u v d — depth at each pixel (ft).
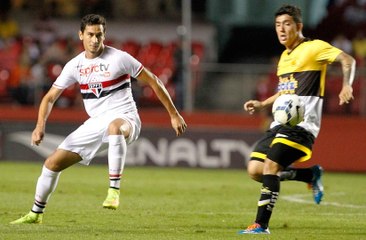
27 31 298.76
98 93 94.02
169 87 259.80
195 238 85.76
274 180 90.43
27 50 273.13
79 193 144.77
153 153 226.99
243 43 303.27
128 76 95.14
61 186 158.81
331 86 244.01
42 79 250.16
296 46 97.45
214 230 94.79
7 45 276.82
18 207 117.80
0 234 84.69
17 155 230.27
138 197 141.18
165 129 227.40
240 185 172.86
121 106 94.12
